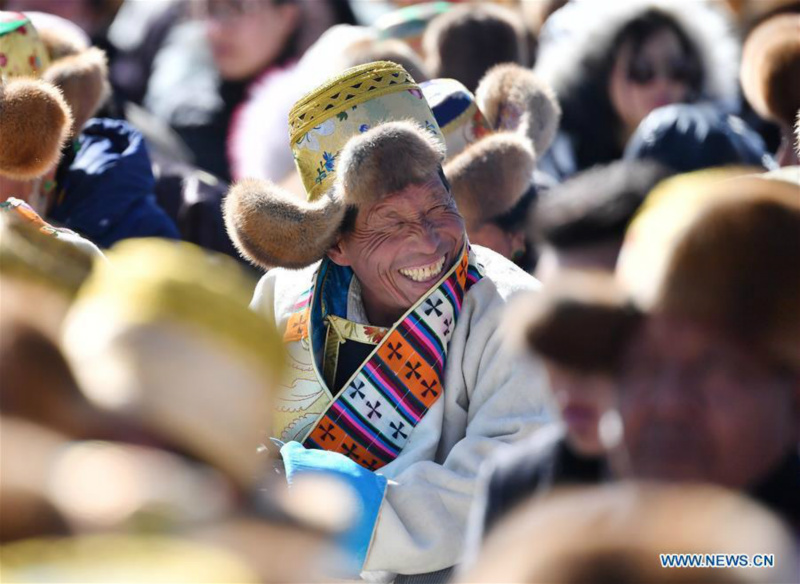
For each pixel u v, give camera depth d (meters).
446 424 10.46
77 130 13.72
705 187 5.73
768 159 13.58
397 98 10.62
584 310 5.76
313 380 10.61
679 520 3.97
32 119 11.08
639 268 5.77
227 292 5.09
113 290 5.06
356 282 10.71
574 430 6.10
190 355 4.92
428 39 17.14
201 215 14.80
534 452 6.82
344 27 16.50
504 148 11.82
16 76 13.22
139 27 20.52
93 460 4.62
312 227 10.25
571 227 6.61
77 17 20.61
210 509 4.65
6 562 4.30
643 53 16.00
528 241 12.05
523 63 16.91
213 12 19.00
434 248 10.12
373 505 9.58
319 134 10.53
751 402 5.60
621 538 3.89
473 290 10.51
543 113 13.49
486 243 12.09
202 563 4.28
